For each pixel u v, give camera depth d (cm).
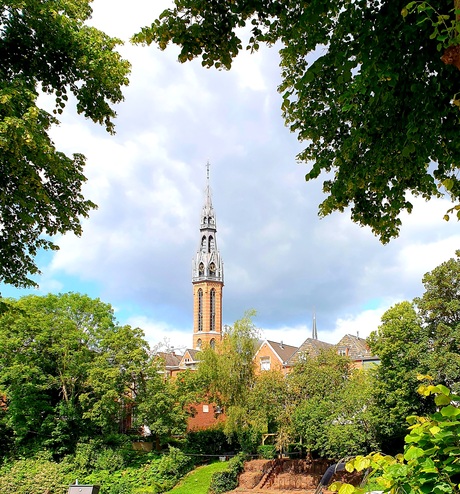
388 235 832
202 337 10344
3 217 1282
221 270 10844
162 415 4184
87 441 4069
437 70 541
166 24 695
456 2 325
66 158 1328
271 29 719
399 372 3164
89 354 4219
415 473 244
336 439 3203
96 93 1343
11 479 3562
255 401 3716
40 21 1196
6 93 1051
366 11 592
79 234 1454
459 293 3183
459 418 258
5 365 3938
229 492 3562
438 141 675
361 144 732
